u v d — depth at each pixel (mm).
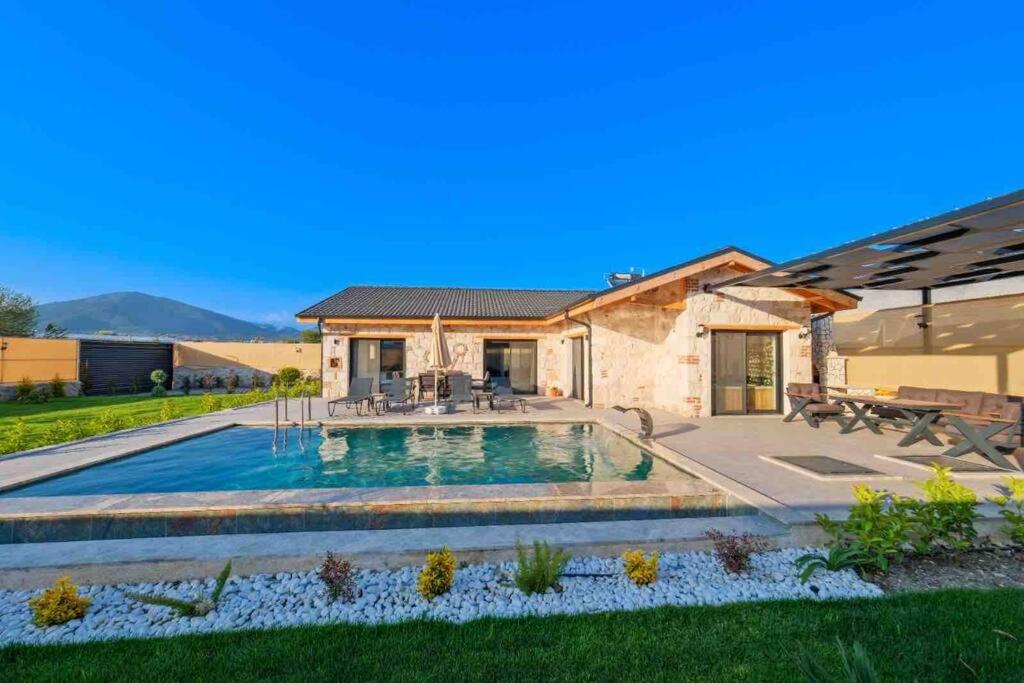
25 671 2814
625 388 14664
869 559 4020
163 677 2734
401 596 3756
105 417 11125
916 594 3684
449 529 4801
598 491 5727
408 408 14469
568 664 2840
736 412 12930
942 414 7863
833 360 16078
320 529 5203
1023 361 11039
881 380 14578
